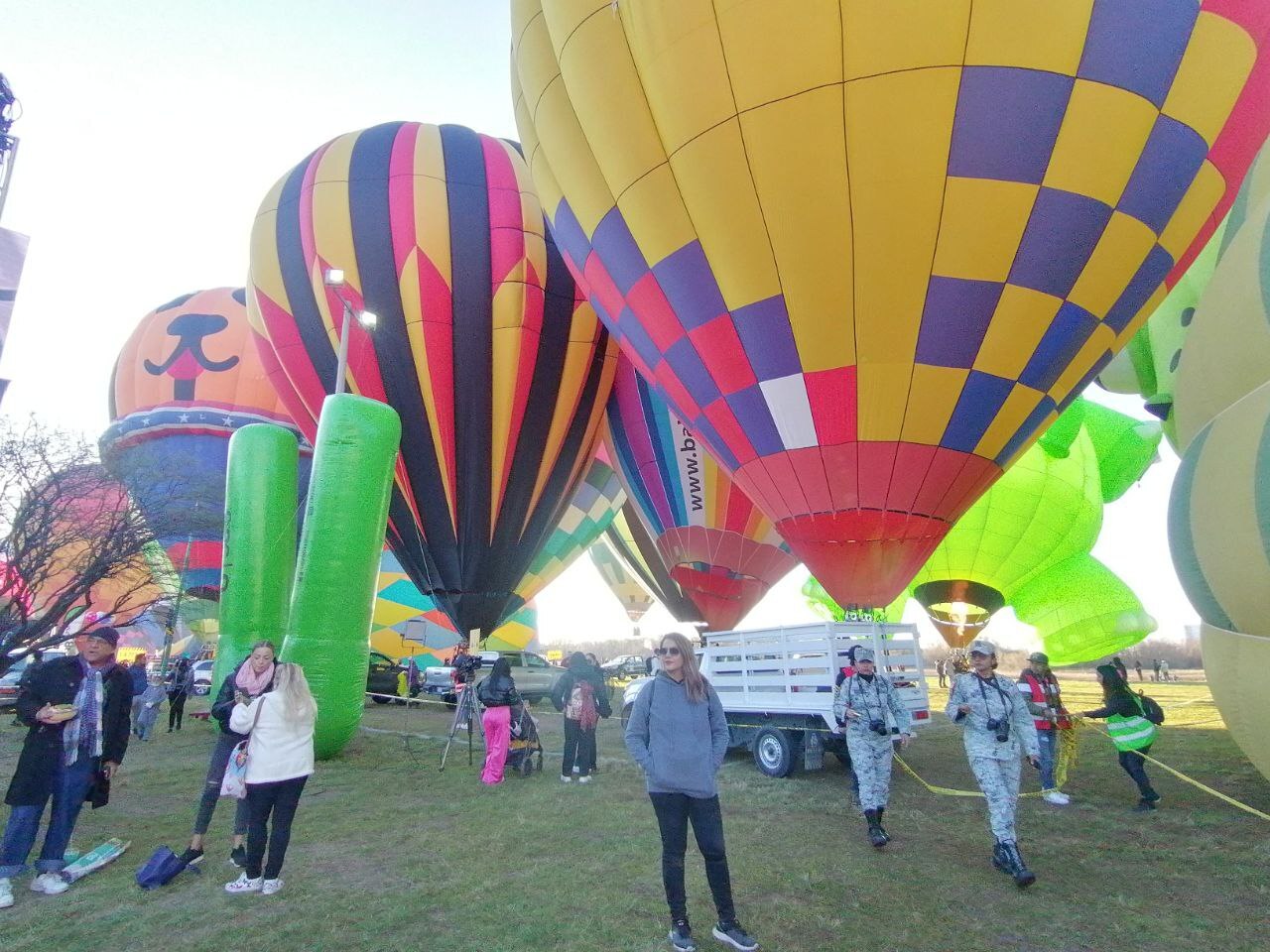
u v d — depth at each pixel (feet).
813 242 25.07
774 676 28.30
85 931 12.90
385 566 88.22
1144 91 23.44
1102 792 23.75
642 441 54.95
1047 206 23.82
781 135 24.47
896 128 23.54
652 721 12.32
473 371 46.34
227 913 13.67
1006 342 25.25
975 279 24.56
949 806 21.97
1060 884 15.28
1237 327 18.44
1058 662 52.95
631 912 13.73
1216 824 19.63
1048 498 51.01
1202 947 12.39
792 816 20.89
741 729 29.32
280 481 36.86
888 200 24.11
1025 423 26.99
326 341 46.21
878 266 24.80
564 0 29.27
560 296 48.91
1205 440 18.97
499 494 48.75
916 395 25.88
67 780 15.02
